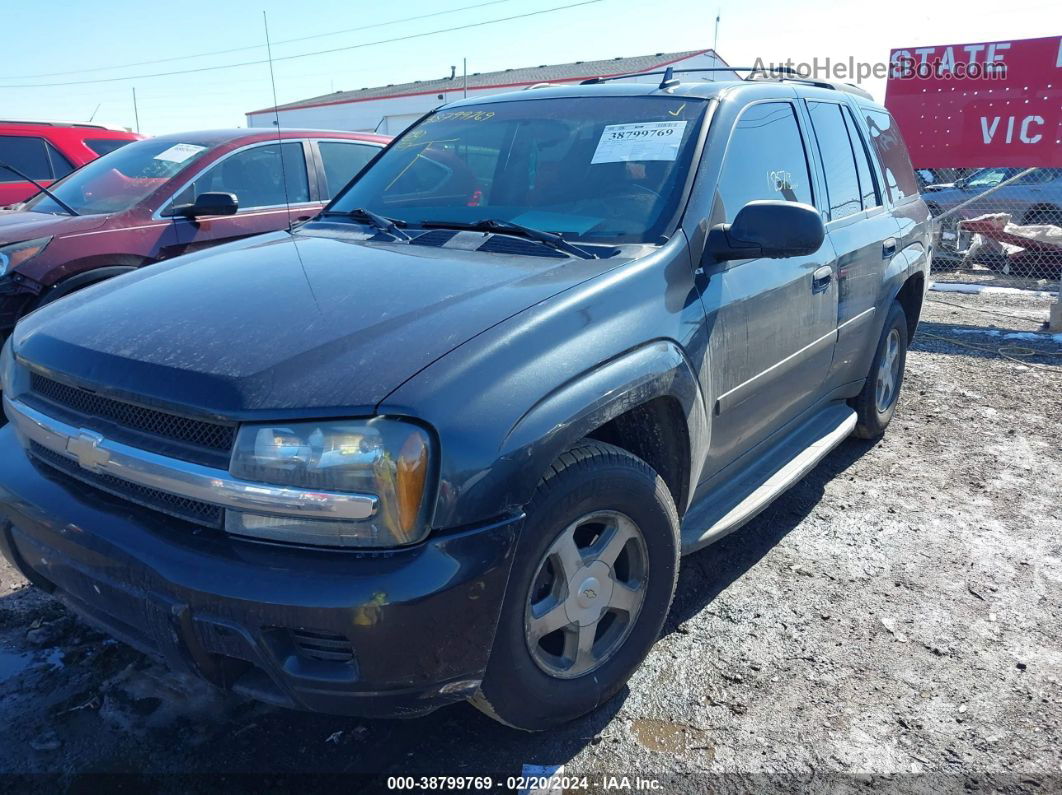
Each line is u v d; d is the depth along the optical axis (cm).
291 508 185
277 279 254
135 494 210
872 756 240
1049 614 315
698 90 325
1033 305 921
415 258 267
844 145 418
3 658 276
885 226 436
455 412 192
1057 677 277
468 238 284
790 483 336
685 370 254
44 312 268
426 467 187
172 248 527
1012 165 935
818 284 350
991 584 337
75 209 532
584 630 238
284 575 183
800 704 262
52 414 228
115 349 220
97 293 270
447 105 395
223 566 187
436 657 191
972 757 240
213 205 499
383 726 249
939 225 1101
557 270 249
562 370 214
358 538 186
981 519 397
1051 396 594
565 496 215
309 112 3800
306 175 621
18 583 325
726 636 298
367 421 186
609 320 234
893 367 491
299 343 207
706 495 315
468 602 191
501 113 354
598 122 322
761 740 246
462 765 234
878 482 440
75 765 229
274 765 232
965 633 302
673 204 279
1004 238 1098
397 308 223
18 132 895
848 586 334
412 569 184
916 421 540
